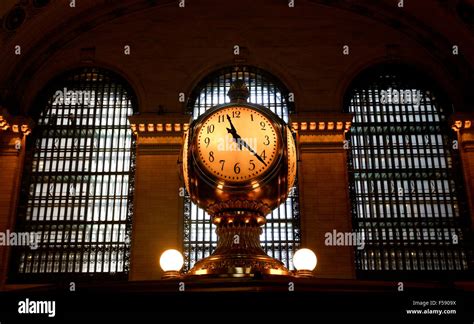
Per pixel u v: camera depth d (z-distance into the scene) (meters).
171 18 26.19
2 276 22.31
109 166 24.72
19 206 23.73
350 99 25.45
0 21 24.08
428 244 23.19
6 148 23.98
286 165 2.09
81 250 23.23
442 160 24.61
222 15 26.19
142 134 23.81
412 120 25.34
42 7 24.36
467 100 24.80
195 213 23.30
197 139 2.10
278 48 25.64
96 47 25.89
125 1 26.20
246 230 2.09
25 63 24.80
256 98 25.05
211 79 25.58
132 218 23.02
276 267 2.01
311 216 22.61
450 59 25.19
